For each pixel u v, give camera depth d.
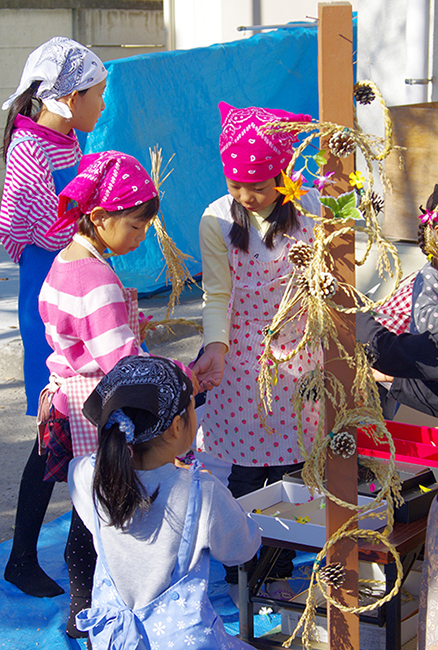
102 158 2.38
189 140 6.45
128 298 2.56
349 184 1.80
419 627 2.09
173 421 1.80
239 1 7.88
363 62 4.65
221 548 1.86
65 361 2.52
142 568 1.79
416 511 2.34
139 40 11.55
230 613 2.85
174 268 3.01
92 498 1.79
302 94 7.11
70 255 2.42
